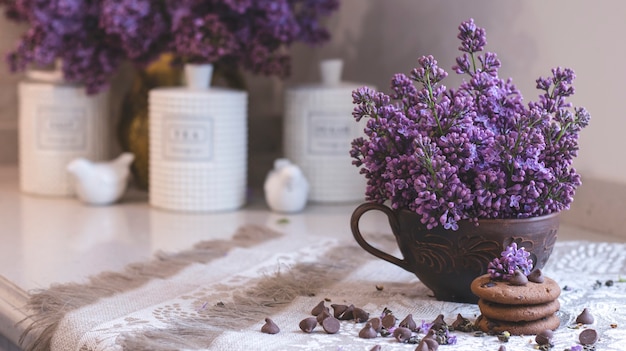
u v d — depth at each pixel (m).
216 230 1.40
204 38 1.46
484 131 1.08
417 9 1.55
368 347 1.02
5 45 1.75
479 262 1.09
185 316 1.10
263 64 1.50
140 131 1.59
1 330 1.17
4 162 1.78
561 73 1.10
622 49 1.33
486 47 1.47
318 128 1.52
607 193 1.36
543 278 1.06
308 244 1.32
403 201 1.11
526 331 1.04
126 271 1.23
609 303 1.12
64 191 1.58
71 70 1.55
